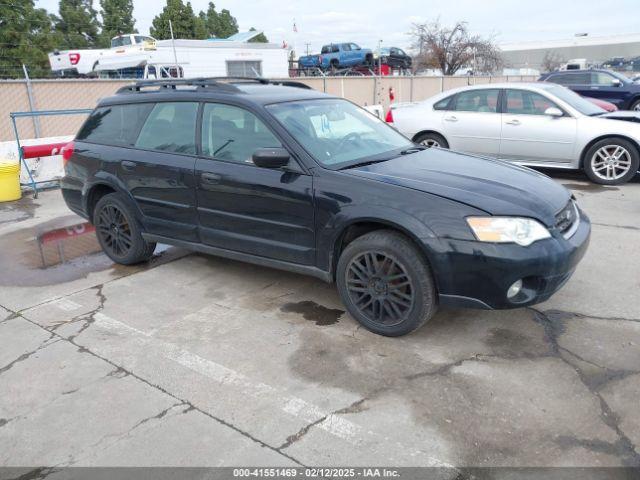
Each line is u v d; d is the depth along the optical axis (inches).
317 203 147.6
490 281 128.8
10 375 133.7
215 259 213.0
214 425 112.4
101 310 169.6
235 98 169.6
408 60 1164.5
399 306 140.7
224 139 170.1
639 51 2272.4
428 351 137.9
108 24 1444.4
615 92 567.8
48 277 201.2
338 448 104.6
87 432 111.7
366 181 142.6
